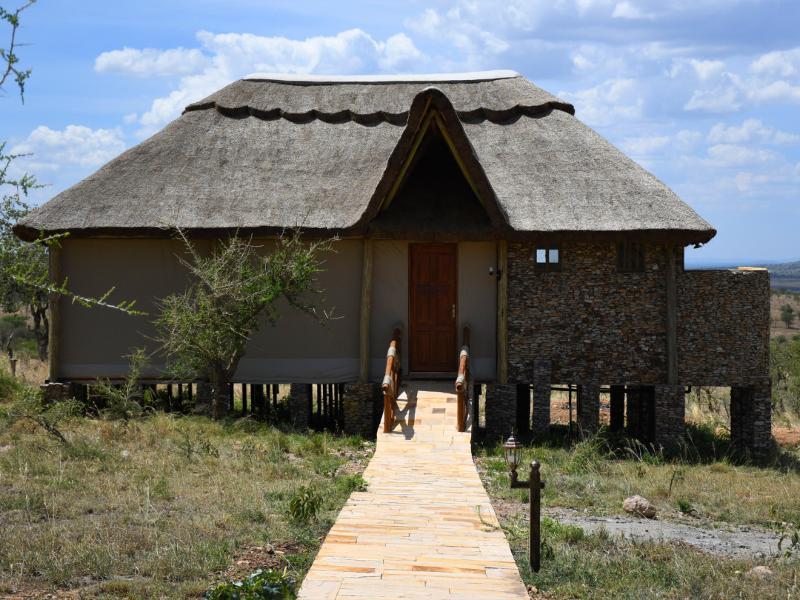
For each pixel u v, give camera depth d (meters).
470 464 13.79
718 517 13.08
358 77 23.66
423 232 18.39
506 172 19.75
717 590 9.09
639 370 18.72
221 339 17.91
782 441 21.67
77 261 19.05
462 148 17.77
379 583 8.06
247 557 9.38
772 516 13.02
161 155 20.17
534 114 21.59
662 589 9.13
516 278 18.77
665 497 14.09
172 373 18.30
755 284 18.88
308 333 19.05
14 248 7.39
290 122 21.66
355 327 19.02
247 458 14.51
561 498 13.50
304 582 8.09
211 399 18.91
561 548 10.32
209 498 11.77
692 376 18.77
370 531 9.82
